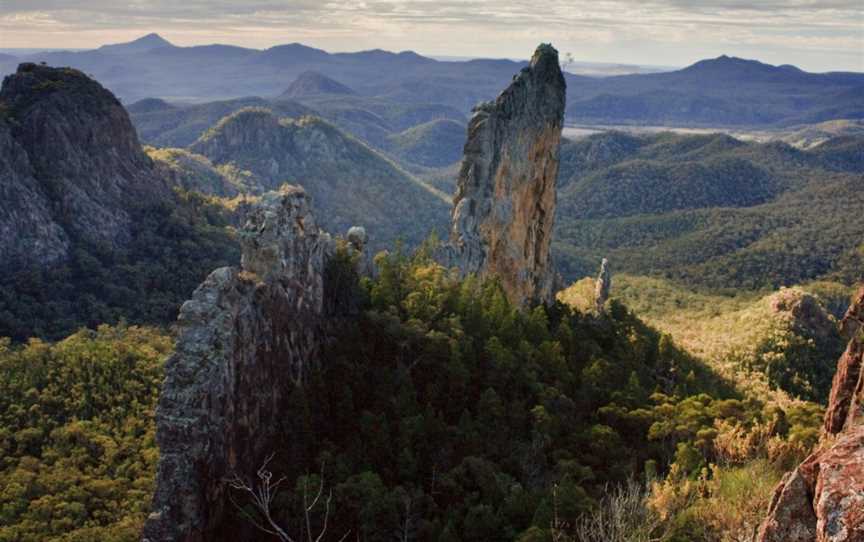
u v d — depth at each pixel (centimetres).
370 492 4475
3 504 8331
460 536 4350
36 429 10406
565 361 7256
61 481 8888
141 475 9150
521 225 11219
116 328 15750
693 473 3938
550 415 5847
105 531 7538
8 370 12169
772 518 1432
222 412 4572
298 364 5847
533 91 11112
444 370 6319
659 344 9150
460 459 5172
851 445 1348
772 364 12294
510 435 5625
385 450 5159
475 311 7394
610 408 5969
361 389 6006
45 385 11788
